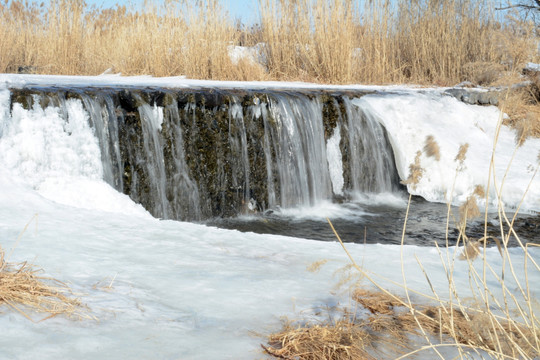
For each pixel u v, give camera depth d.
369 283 3.59
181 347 2.56
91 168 7.01
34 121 6.74
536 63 12.34
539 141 10.86
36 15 15.16
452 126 10.73
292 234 7.42
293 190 8.95
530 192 8.91
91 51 15.35
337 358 2.57
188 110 8.05
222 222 8.04
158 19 14.02
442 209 8.90
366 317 3.04
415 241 7.06
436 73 14.25
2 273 3.19
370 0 14.47
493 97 11.83
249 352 2.55
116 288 3.28
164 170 7.79
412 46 14.75
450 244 6.91
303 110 9.10
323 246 4.64
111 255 3.95
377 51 14.11
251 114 8.59
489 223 7.96
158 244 4.34
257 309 3.07
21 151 6.53
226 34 13.92
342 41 13.67
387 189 10.01
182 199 7.96
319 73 13.61
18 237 4.21
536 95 12.05
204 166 8.17
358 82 13.98
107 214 5.30
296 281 3.57
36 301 2.95
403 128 10.27
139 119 7.57
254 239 4.71
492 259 4.41
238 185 8.46
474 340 2.79
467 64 12.81
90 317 2.82
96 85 8.16
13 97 6.75
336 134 9.48
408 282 3.66
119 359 2.41
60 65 14.59
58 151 6.77
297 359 2.52
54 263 3.64
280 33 14.22
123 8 14.96
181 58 13.87
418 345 2.76
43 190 6.44
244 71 13.58
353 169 9.62
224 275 3.63
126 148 7.43
